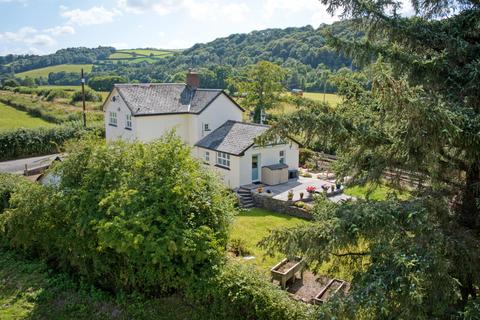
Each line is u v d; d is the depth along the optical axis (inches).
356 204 258.1
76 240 396.8
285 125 266.4
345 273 280.1
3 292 406.3
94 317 361.4
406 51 278.4
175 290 368.8
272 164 973.2
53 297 394.0
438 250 218.2
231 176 933.2
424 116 213.0
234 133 995.3
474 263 236.1
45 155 1360.7
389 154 265.0
